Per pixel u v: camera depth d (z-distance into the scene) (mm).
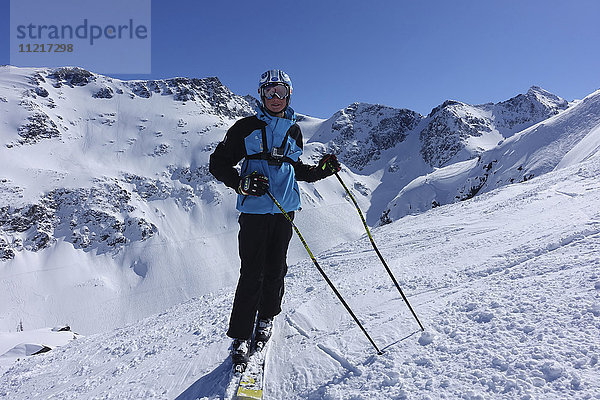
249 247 2662
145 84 198000
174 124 171250
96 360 4629
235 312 2645
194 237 122500
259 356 2680
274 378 2549
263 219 2666
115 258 111000
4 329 81812
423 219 13594
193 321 4945
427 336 2441
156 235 119125
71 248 109812
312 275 6691
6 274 96812
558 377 1724
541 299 2475
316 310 3619
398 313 3059
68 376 4344
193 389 2635
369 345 2586
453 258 4801
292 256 87812
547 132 55500
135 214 123125
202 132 167875
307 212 131375
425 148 179125
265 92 2707
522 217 7020
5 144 133375
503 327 2287
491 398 1726
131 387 3045
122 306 95250
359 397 2049
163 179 142625
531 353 1933
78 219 116812
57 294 95375
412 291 3686
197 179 144625
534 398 1643
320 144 192750
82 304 93812
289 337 3123
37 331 28281
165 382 2932
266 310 2924
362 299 3732
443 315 2732
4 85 162375
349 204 149000
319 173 2982
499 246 4734
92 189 125062
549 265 3137
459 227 8266
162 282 103812
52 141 144625
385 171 180875
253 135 2695
